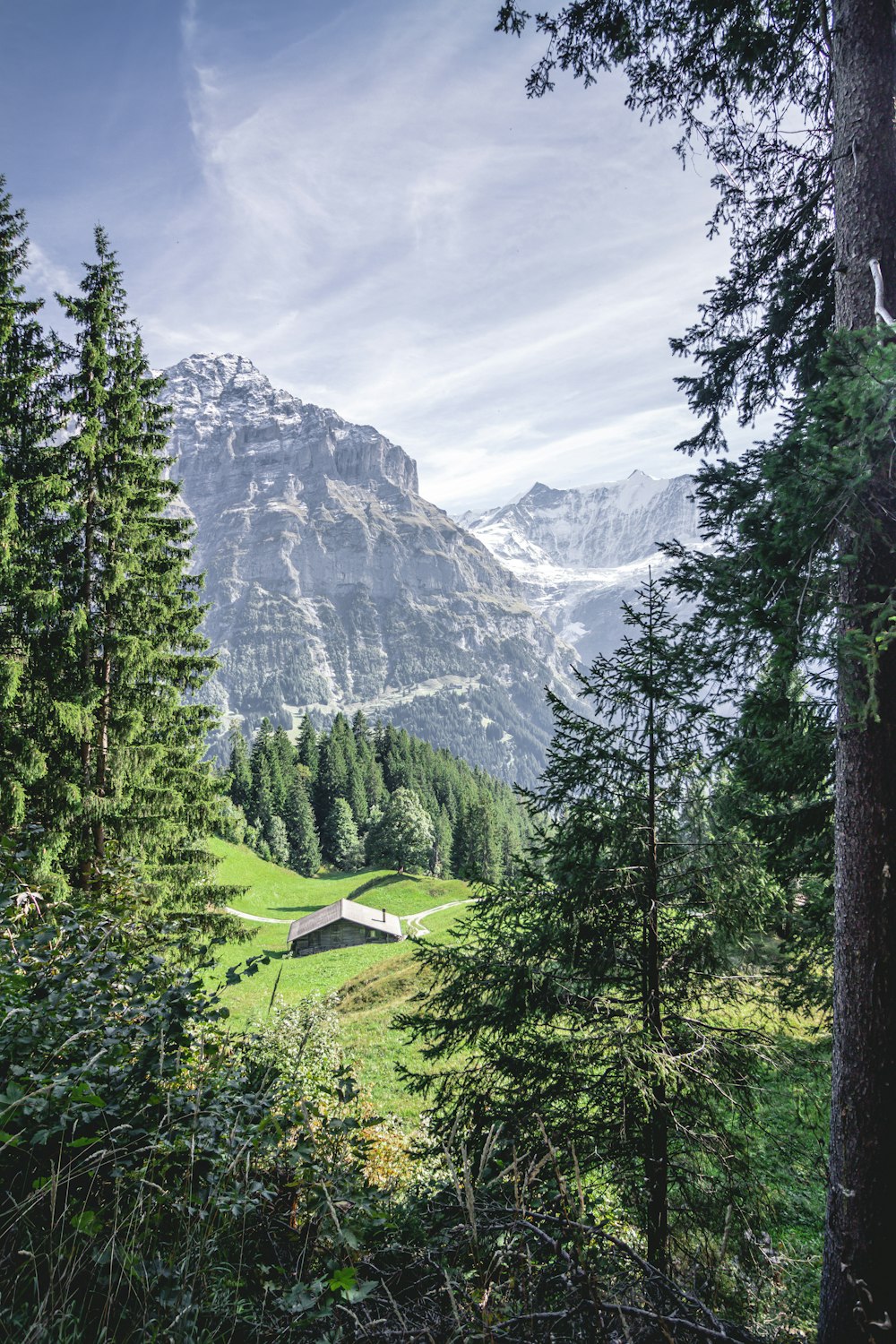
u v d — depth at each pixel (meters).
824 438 3.36
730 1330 3.12
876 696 3.57
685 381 6.37
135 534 16.11
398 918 58.81
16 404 14.86
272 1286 2.65
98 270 16.28
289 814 89.62
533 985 6.88
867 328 3.28
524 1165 4.95
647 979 6.91
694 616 4.88
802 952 7.10
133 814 15.73
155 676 16.80
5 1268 2.32
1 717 14.15
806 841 6.41
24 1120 2.85
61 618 14.88
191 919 16.31
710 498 4.82
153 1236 2.63
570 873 7.11
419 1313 2.97
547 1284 3.05
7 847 4.71
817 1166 4.31
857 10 4.33
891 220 4.16
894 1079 3.83
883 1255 3.76
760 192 6.08
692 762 6.85
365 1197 3.28
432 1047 7.29
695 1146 6.09
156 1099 3.11
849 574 3.77
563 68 5.57
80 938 4.13
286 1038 7.51
